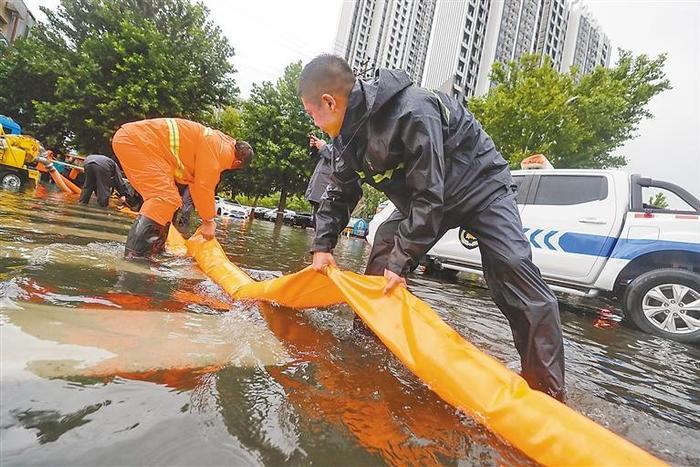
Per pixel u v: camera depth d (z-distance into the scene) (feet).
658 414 5.24
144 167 10.02
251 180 70.59
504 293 5.61
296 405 3.73
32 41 59.06
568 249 14.01
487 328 9.44
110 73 52.06
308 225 70.59
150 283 7.63
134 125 10.04
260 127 68.28
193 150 10.57
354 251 34.42
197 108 56.70
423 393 4.54
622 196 13.42
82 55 50.83
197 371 4.03
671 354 9.43
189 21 58.65
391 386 4.59
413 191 5.42
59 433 2.66
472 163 5.82
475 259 16.85
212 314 6.27
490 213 5.76
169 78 52.26
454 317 10.21
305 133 66.69
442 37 190.49
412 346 5.00
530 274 5.45
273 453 2.90
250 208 70.44
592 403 5.26
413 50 236.84
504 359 6.96
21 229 11.27
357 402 4.02
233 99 61.62
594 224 13.61
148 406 3.19
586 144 50.19
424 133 5.13
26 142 32.53
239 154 11.81
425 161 5.14
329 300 7.20
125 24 51.11
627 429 4.60
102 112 49.62
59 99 56.90
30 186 34.12
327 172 13.74
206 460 2.66
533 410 3.76
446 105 5.85
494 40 182.29
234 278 8.89
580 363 7.51
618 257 12.96
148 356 4.13
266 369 4.44
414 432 3.63
